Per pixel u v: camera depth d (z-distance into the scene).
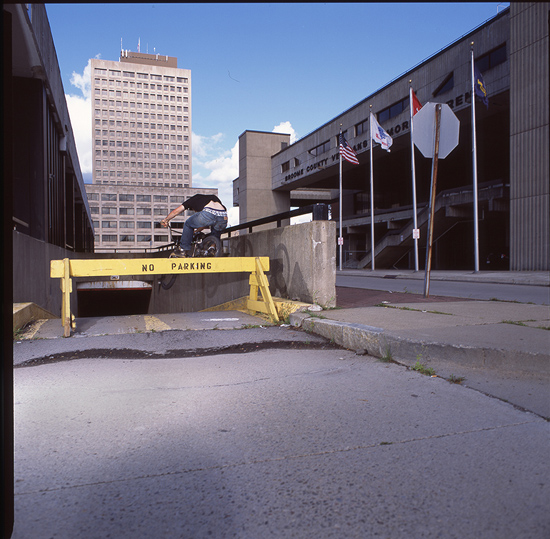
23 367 4.18
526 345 3.88
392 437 2.47
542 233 22.09
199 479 2.04
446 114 9.03
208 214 7.56
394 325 5.02
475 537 1.60
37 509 1.80
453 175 46.53
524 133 22.98
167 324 6.27
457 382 3.47
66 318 5.47
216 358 4.49
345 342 4.92
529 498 1.85
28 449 2.37
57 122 16.33
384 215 43.53
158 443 2.44
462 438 2.44
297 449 2.35
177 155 171.00
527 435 2.47
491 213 33.31
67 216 23.33
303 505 1.82
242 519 1.73
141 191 122.00
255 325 6.19
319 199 69.50
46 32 12.27
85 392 3.38
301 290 6.98
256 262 6.96
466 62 28.48
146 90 168.25
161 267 6.34
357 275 28.17
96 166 162.12
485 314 6.00
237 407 3.02
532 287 15.02
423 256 41.38
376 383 3.53
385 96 36.81
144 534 1.64
